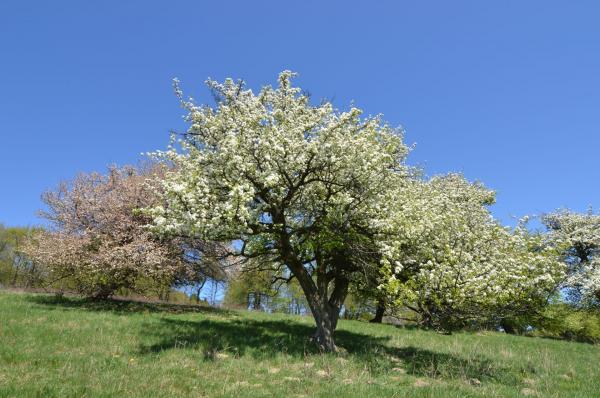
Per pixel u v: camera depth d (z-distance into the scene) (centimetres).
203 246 2678
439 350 1889
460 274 1493
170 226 1334
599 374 1605
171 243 2552
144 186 2589
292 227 1730
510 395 1145
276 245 1691
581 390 1314
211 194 1434
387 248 1493
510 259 1566
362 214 1647
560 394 1239
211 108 1599
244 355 1398
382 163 1593
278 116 1552
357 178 1546
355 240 1609
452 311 1596
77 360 1195
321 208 1658
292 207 1692
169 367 1184
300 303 4859
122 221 2531
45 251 2483
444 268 1484
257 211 1488
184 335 1596
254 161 1480
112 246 2478
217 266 2789
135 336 1546
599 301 3738
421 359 1594
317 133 1561
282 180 1529
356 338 2020
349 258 1680
